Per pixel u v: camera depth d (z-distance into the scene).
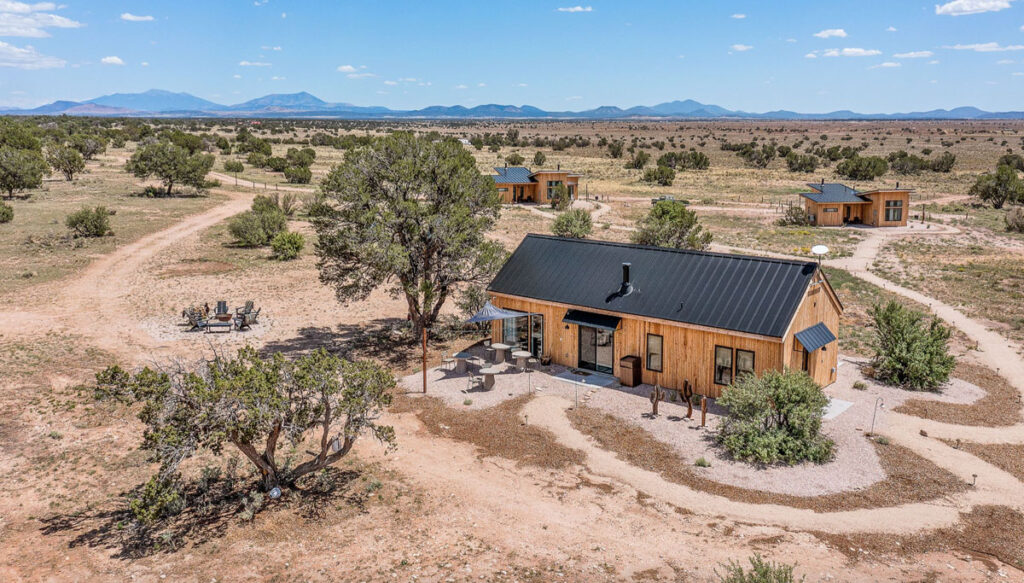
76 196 75.31
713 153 173.75
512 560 13.80
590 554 14.02
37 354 27.06
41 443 19.38
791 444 18.33
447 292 30.77
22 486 16.94
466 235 28.61
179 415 14.30
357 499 16.44
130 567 13.45
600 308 25.11
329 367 15.62
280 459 18.56
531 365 26.64
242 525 15.09
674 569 13.45
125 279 41.66
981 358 27.59
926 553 14.03
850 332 31.42
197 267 45.44
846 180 111.06
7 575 13.12
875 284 42.03
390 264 26.14
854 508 15.89
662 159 132.38
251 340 30.25
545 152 170.88
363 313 35.31
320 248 28.47
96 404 22.22
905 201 66.56
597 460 18.67
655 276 25.25
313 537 14.66
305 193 82.31
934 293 39.38
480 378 25.28
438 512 15.84
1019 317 33.91
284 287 40.59
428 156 28.81
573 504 16.25
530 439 20.12
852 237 60.41
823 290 23.52
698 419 21.36
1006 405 22.48
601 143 191.75
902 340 24.59
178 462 13.95
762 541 14.48
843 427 20.62
